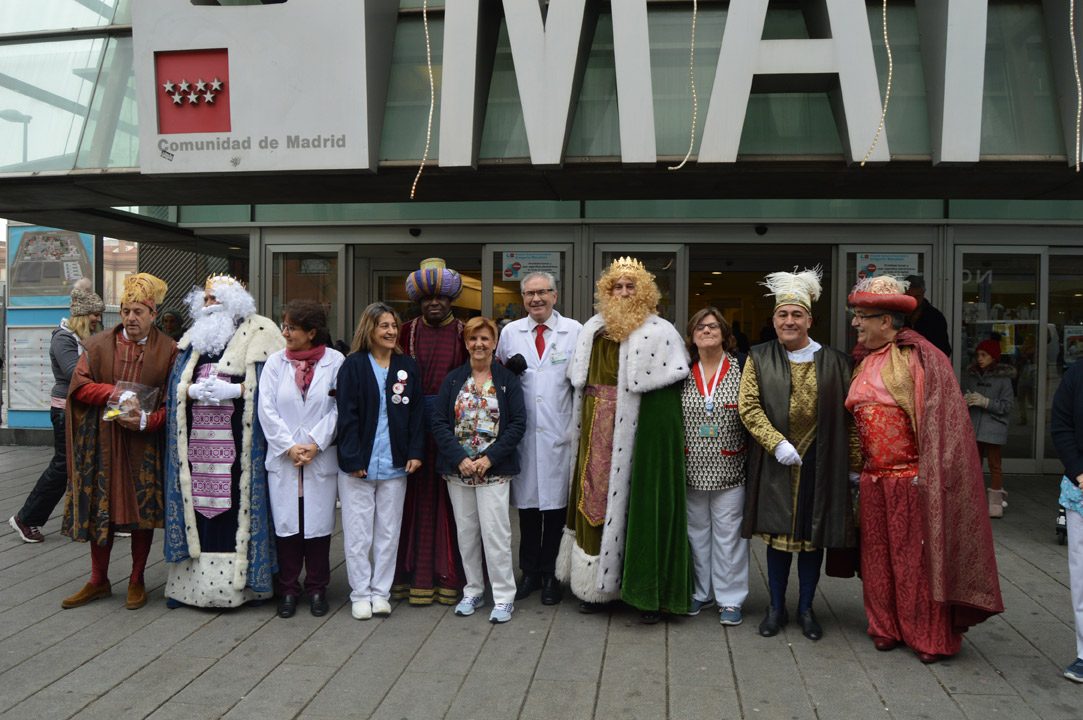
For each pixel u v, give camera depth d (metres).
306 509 3.98
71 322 5.55
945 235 7.29
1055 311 7.40
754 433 3.63
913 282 5.47
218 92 5.72
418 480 4.18
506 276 7.58
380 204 7.68
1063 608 4.11
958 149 5.36
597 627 3.86
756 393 3.70
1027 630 3.82
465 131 5.62
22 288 9.55
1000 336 7.35
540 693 3.14
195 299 4.12
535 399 4.18
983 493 3.43
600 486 3.90
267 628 3.85
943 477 3.39
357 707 3.03
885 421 3.52
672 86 5.82
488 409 3.94
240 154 5.77
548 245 7.54
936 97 5.43
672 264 7.45
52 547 5.32
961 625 3.49
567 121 5.59
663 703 3.05
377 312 4.01
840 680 3.26
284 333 4.04
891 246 7.34
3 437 9.62
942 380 3.45
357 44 5.55
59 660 3.47
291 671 3.35
